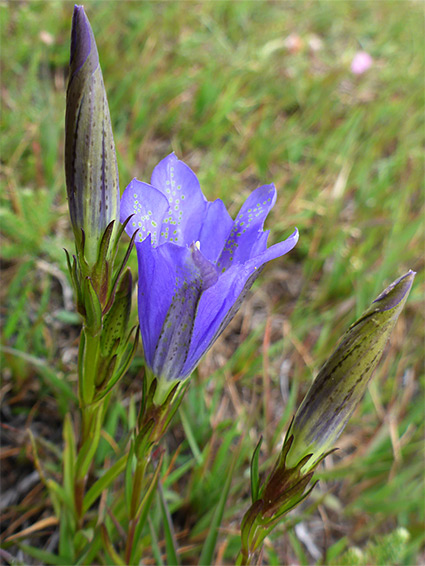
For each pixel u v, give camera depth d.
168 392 0.10
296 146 0.31
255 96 0.34
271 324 0.25
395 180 0.31
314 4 0.43
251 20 0.40
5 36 0.30
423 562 0.19
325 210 0.28
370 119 0.34
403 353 0.24
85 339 0.11
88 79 0.09
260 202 0.10
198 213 0.10
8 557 0.15
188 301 0.09
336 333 0.23
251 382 0.22
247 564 0.11
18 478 0.18
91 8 0.34
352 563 0.16
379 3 0.46
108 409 0.19
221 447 0.18
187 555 0.17
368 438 0.22
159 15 0.36
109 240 0.10
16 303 0.21
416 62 0.40
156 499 0.16
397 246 0.25
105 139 0.09
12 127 0.26
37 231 0.22
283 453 0.10
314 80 0.35
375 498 0.20
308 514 0.17
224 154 0.30
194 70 0.33
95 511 0.18
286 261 0.27
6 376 0.20
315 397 0.09
